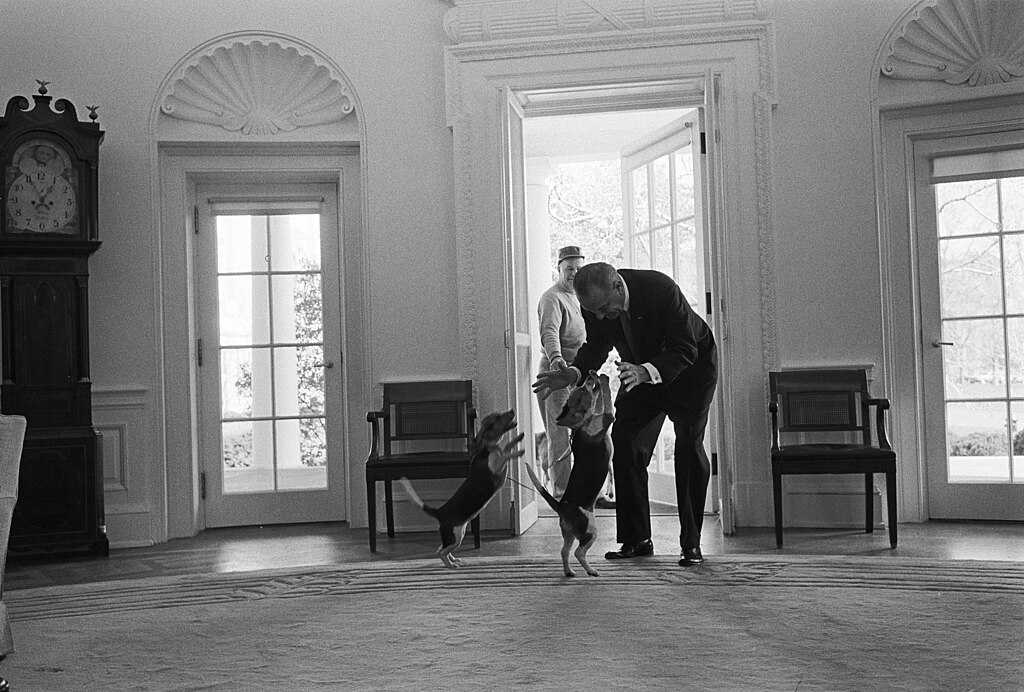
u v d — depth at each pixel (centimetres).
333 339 628
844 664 275
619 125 779
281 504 622
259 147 604
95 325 576
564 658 288
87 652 314
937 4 552
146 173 583
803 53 569
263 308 626
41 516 530
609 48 579
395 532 588
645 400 448
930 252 573
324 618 352
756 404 566
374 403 594
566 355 603
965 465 569
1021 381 559
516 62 587
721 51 571
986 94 549
